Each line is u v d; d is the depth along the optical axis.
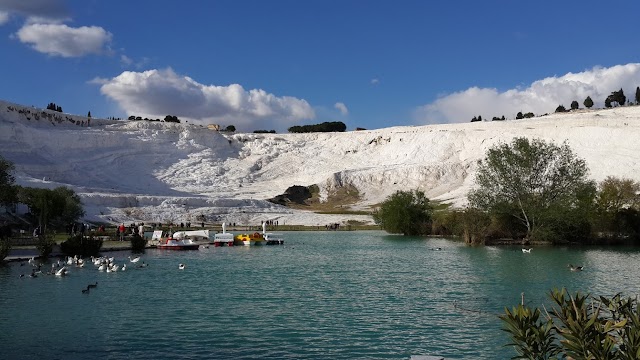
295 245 70.00
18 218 83.00
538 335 13.26
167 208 114.75
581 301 13.02
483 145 148.88
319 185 147.12
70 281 36.44
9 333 22.64
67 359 19.25
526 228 75.19
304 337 22.42
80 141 149.25
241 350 20.53
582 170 73.44
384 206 93.25
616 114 173.38
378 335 22.77
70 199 90.38
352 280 37.91
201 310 27.38
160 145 166.88
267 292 32.75
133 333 22.77
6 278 37.41
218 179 157.75
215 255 56.28
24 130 138.62
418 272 42.28
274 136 194.00
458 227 78.50
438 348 20.98
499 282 37.06
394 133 177.38
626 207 77.38
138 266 45.31
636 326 12.12
